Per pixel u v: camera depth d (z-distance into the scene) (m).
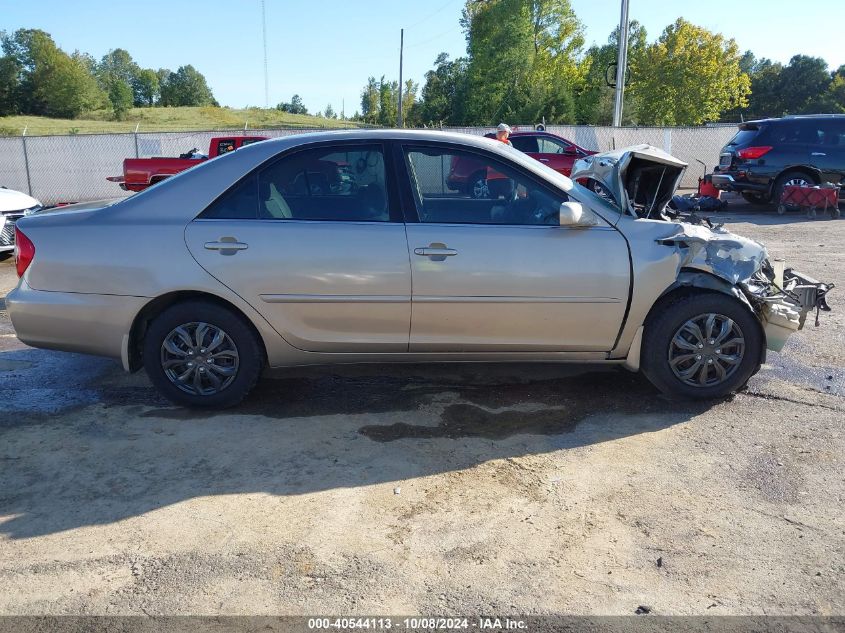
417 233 4.05
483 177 4.16
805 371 5.01
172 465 3.63
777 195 14.15
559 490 3.38
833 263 8.83
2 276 8.87
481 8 52.72
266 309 4.08
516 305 4.09
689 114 45.72
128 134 20.31
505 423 4.16
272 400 4.51
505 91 49.28
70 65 79.88
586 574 2.75
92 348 4.19
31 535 3.01
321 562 2.82
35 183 20.09
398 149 4.16
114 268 4.03
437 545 2.94
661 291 4.16
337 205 4.12
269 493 3.36
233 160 4.16
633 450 3.80
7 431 4.04
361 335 4.16
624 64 22.31
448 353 4.25
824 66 92.69
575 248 4.09
